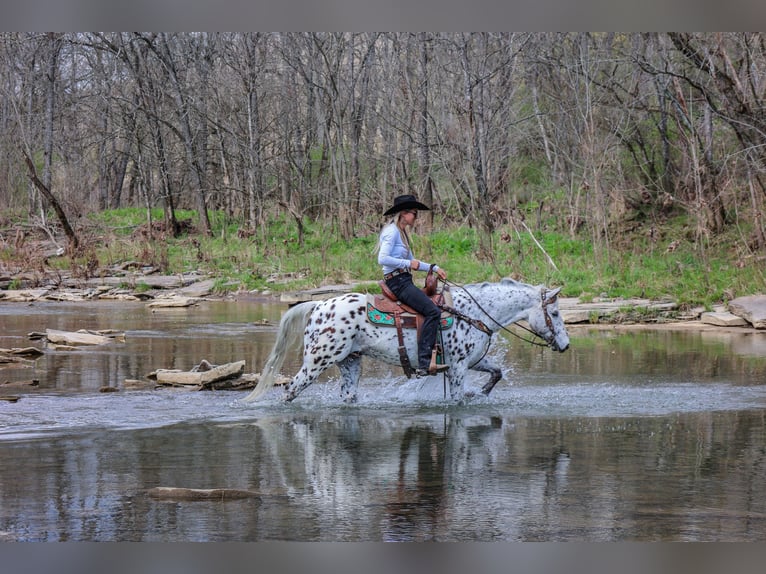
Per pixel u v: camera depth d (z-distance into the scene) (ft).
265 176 122.83
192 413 31.76
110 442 26.96
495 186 99.76
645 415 31.65
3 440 27.17
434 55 104.99
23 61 133.90
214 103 124.06
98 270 99.50
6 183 147.74
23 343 50.93
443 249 93.71
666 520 19.69
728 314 62.49
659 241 86.28
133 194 176.14
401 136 115.65
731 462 24.68
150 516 19.79
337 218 111.14
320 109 110.32
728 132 90.63
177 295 83.15
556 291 35.14
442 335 33.50
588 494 21.54
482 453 25.76
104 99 132.46
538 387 37.88
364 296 33.50
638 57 83.61
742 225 84.33
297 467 24.03
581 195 96.78
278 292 86.02
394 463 24.54
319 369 33.27
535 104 104.37
